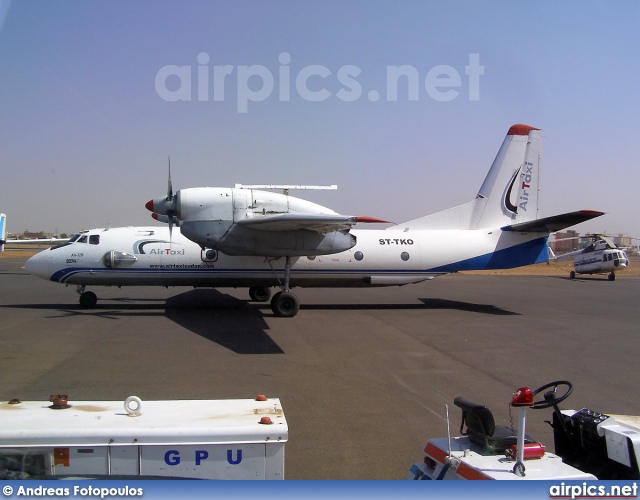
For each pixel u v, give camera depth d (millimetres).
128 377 8891
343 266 18125
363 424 6875
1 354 10469
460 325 15305
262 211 15539
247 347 11562
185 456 3637
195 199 15352
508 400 8125
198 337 12602
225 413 3947
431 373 9664
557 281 36812
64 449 3533
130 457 3592
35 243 39312
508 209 19688
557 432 4707
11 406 4016
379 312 17969
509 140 19703
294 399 7910
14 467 3504
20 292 22922
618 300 23125
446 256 18781
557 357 11180
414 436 6469
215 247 15609
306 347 11719
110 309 17328
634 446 4016
